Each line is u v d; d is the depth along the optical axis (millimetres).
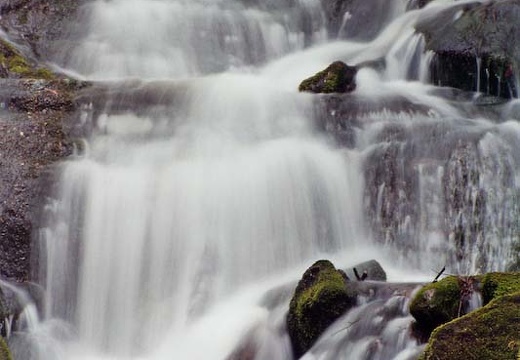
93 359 10641
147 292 11062
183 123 12430
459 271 11289
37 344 10461
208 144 12008
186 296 10969
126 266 11164
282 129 12352
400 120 12344
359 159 11875
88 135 12352
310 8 18016
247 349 9555
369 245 11609
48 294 11102
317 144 12094
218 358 9711
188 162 11695
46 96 12617
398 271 11289
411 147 11781
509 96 13289
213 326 10266
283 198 11445
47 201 11367
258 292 10773
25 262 11102
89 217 11320
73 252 11242
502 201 11438
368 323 8820
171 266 11117
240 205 11344
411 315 8625
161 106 12633
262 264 11242
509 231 11367
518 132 11945
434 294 8391
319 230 11477
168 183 11398
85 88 12906
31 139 11961
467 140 11578
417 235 11484
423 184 11539
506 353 7426
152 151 11969
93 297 11117
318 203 11547
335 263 11086
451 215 11398
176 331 10719
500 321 7715
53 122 12312
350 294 9117
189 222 11234
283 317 9602
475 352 7516
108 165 11727
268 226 11344
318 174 11648
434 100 13164
